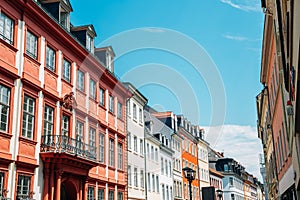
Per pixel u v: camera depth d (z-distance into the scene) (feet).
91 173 72.13
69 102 64.59
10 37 51.96
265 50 67.36
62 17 68.59
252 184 303.07
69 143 64.18
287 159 56.39
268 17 53.47
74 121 67.77
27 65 54.65
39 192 54.70
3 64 49.21
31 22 56.49
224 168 233.96
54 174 57.06
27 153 52.95
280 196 81.92
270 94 78.28
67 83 66.49
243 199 260.01
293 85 27.14
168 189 125.70
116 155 86.63
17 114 51.44
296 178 43.88
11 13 51.93
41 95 57.82
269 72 73.61
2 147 48.16
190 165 152.15
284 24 31.30
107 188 79.71
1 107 48.98
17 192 50.08
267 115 94.32
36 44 58.03
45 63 59.98
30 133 54.75
